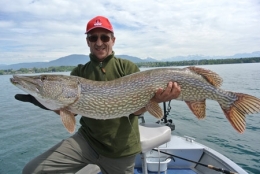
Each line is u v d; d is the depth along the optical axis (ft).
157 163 4.72
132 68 3.52
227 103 3.33
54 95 3.20
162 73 3.20
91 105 3.25
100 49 3.41
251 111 3.22
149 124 4.41
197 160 5.03
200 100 3.33
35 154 8.11
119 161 3.21
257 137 9.35
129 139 3.20
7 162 7.48
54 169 3.16
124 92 3.22
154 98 3.27
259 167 6.77
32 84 3.17
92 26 3.35
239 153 7.83
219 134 9.87
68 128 3.19
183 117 13.07
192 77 3.19
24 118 13.38
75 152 3.23
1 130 10.91
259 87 21.20
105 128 3.19
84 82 3.29
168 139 3.87
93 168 4.38
